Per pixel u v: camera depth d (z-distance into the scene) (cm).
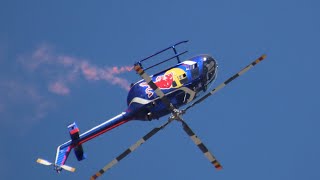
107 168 8988
